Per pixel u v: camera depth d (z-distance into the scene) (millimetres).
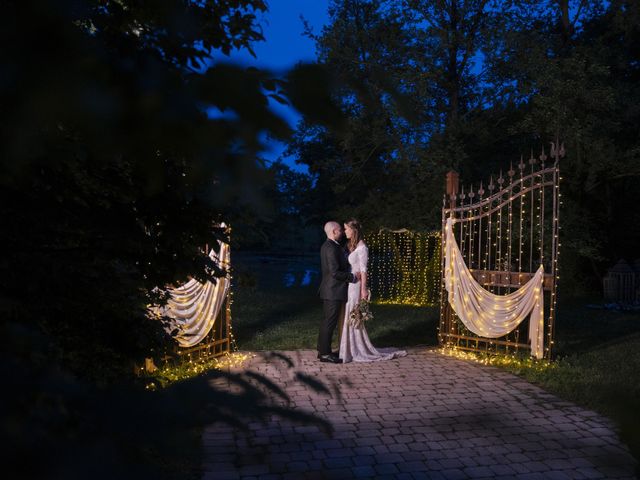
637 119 14898
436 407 5031
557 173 6727
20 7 290
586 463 3771
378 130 13188
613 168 14617
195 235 1625
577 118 12906
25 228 1168
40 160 632
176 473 324
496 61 13359
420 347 8148
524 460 3812
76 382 313
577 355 7371
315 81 344
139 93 316
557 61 13023
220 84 321
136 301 2043
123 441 307
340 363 6891
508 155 15484
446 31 12461
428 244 15195
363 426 4492
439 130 13461
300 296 14594
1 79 278
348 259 7078
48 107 290
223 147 329
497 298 7254
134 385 373
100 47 341
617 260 16859
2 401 264
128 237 1370
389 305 13391
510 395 5496
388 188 16281
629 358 7117
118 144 330
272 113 328
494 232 13266
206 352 6535
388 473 3611
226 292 7035
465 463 3775
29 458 251
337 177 15359
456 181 8102
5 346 310
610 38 16234
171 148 340
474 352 7602
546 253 14164
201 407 381
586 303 14469
